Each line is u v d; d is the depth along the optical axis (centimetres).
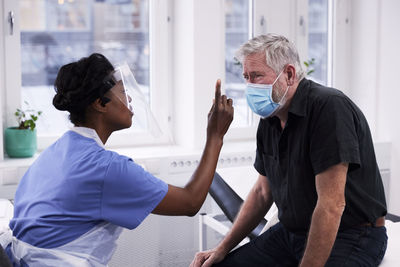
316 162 165
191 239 335
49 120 346
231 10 374
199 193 153
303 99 172
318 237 161
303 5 391
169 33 367
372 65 392
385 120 387
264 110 175
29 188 151
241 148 356
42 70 341
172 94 374
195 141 351
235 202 256
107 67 147
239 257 203
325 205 161
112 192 141
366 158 173
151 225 324
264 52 171
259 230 231
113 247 150
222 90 368
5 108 331
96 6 349
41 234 140
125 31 359
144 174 145
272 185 192
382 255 177
